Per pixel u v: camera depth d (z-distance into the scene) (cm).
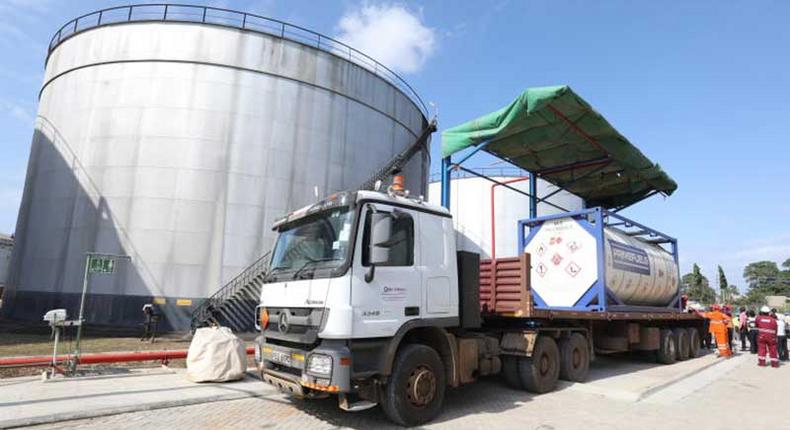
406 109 2811
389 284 618
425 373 636
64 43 2336
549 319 917
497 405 753
